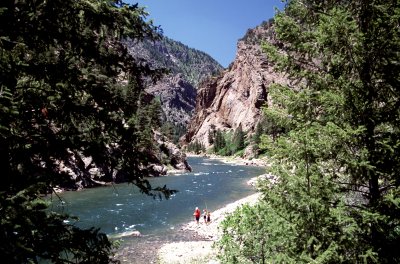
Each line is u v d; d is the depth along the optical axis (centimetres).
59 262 516
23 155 540
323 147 826
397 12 804
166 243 2623
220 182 6103
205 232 2947
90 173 4788
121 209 3716
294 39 958
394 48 828
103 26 597
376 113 841
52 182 566
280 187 870
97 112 614
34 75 539
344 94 849
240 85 17662
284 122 981
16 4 520
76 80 586
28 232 458
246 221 1095
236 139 14238
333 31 825
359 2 888
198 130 19300
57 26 555
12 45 514
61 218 544
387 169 821
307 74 943
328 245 804
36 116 575
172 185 5659
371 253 728
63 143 591
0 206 415
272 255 1019
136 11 595
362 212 793
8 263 410
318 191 807
